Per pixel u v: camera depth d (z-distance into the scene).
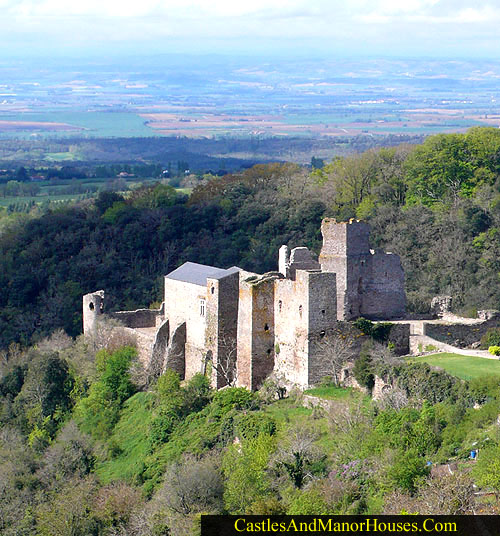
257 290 146.38
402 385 131.62
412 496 111.19
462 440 118.44
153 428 150.25
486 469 108.19
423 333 149.62
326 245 159.38
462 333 151.50
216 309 153.62
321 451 126.44
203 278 159.50
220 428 141.88
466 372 130.38
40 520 137.25
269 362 147.75
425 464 113.81
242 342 148.88
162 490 134.25
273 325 147.38
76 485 146.12
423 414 122.19
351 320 151.75
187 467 134.00
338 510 114.00
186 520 125.06
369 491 115.38
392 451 117.31
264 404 142.00
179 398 150.62
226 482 130.12
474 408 123.62
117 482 145.12
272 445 130.00
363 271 159.62
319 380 141.12
